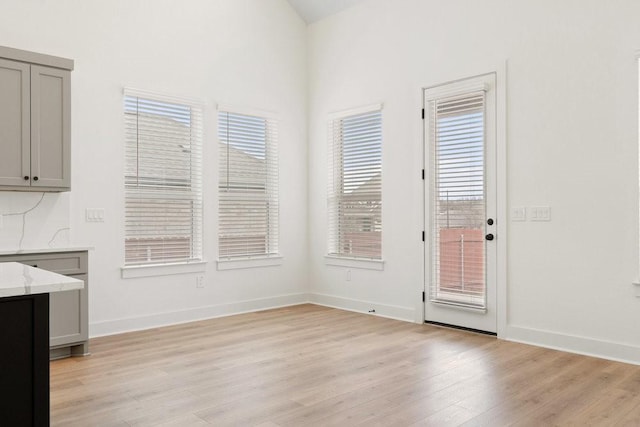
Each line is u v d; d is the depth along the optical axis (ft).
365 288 17.04
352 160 17.54
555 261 12.35
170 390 9.48
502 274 13.30
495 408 8.54
